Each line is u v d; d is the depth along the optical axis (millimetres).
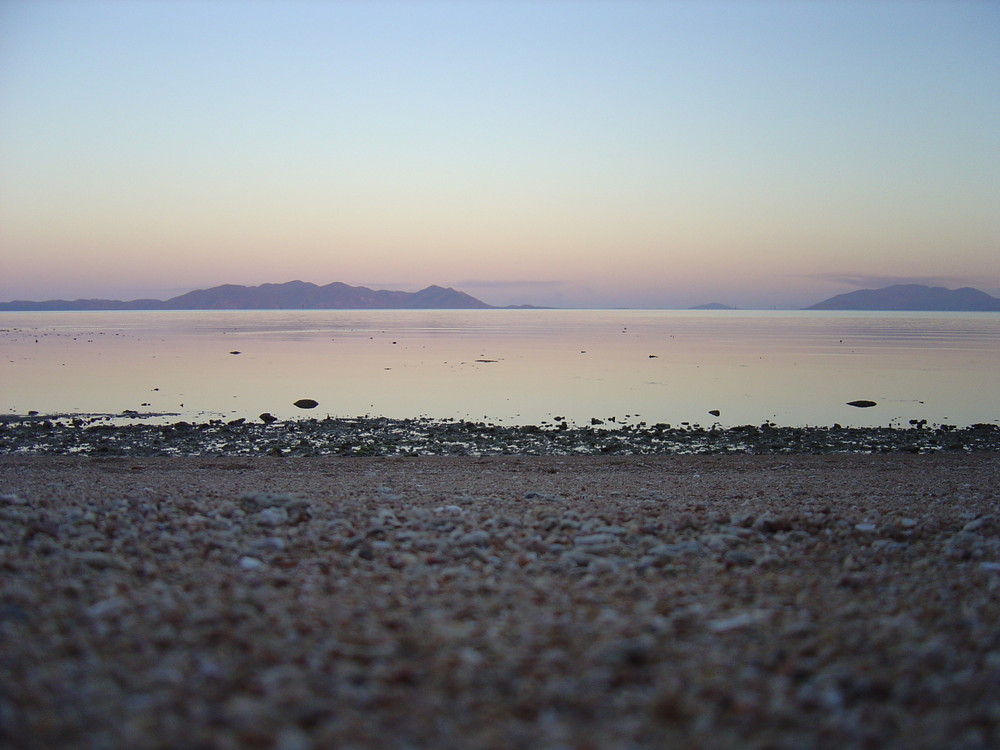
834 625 5988
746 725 4352
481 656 5195
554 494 13234
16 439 27266
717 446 26719
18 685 4422
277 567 7441
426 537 8898
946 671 5129
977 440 28234
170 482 15227
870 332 126000
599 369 56906
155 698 4406
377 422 31469
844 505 12039
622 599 6641
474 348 82125
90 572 6742
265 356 69562
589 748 4066
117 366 58219
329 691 4594
